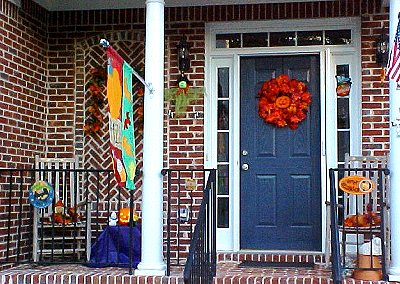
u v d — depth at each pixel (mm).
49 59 7535
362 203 6758
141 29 7426
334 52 7203
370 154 6953
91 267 6285
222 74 7430
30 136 7078
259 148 7312
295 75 7309
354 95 7152
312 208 7180
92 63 7543
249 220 7277
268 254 6844
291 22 7270
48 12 7527
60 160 7098
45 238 6941
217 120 7379
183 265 6129
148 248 5797
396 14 5609
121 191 7336
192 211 6953
